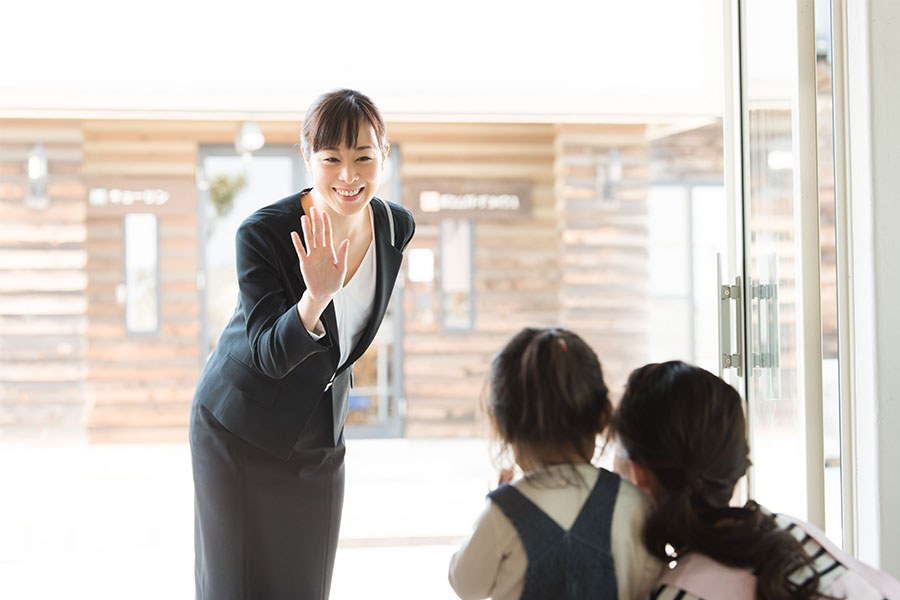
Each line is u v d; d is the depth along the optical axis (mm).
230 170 7227
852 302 2273
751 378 2584
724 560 1471
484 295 7402
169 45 5211
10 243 6668
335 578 4176
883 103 2205
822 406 2326
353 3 5277
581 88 5574
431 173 7320
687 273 7156
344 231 2197
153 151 7078
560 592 1540
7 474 6242
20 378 6707
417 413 7402
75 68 5184
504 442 1646
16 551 4781
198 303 7184
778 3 2391
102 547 4875
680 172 7137
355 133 2057
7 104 5156
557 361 1588
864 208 2230
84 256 6754
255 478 2232
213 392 2225
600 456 1689
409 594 3951
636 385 1616
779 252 2438
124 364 7137
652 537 1537
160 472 6316
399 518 5121
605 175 7117
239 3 5211
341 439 2385
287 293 2160
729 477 1562
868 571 1533
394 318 7398
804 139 2312
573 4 5520
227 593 2250
